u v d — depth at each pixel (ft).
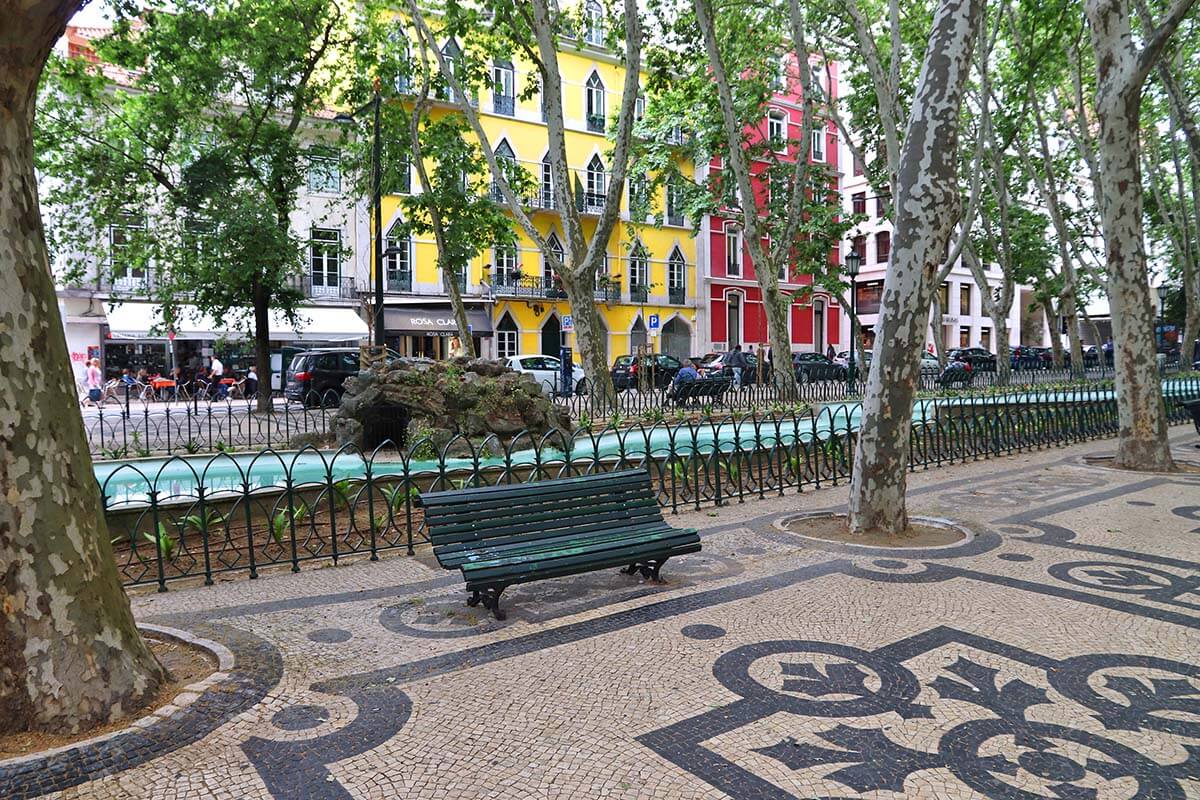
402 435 35.58
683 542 18.04
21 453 10.80
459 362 37.04
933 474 34.91
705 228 128.67
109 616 11.71
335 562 20.39
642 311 123.03
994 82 71.20
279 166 63.98
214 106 65.46
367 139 66.13
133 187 61.72
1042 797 9.45
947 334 157.99
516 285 111.86
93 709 11.14
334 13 64.08
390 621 16.07
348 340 96.53
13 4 10.20
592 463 27.37
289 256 59.88
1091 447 43.68
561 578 19.20
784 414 45.62
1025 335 195.93
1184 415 55.98
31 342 10.93
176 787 9.75
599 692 12.57
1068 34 60.59
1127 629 15.25
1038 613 16.22
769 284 54.39
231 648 14.44
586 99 115.96
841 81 88.58
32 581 10.84
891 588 18.04
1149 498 28.73
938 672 13.24
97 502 12.03
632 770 10.15
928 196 21.98
